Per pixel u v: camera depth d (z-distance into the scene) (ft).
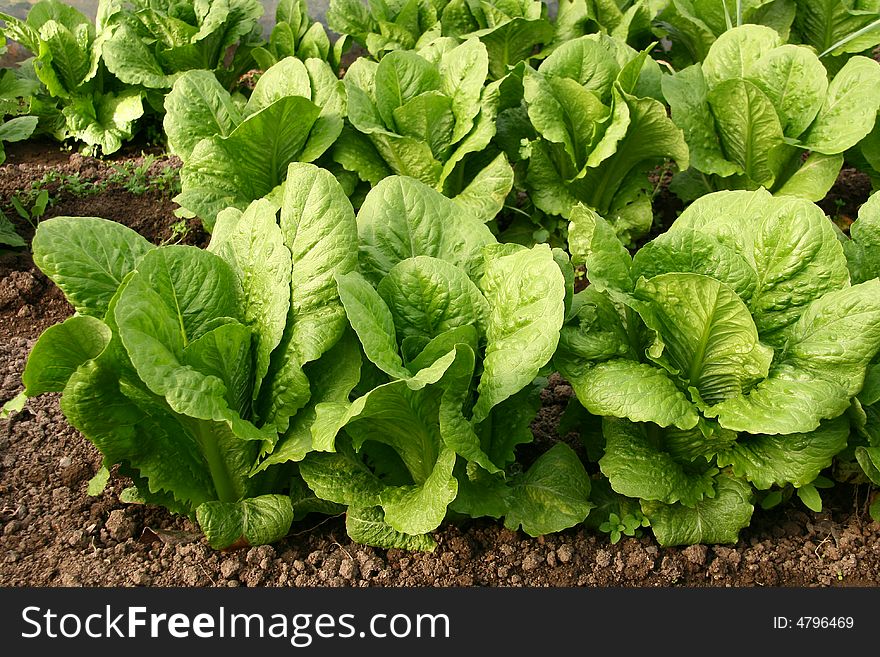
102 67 7.14
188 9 7.25
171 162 6.84
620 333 4.46
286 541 4.57
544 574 4.46
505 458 4.51
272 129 5.60
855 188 6.56
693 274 4.15
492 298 4.39
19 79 7.30
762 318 4.39
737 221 4.47
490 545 4.53
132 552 4.50
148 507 4.66
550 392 5.20
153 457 4.35
